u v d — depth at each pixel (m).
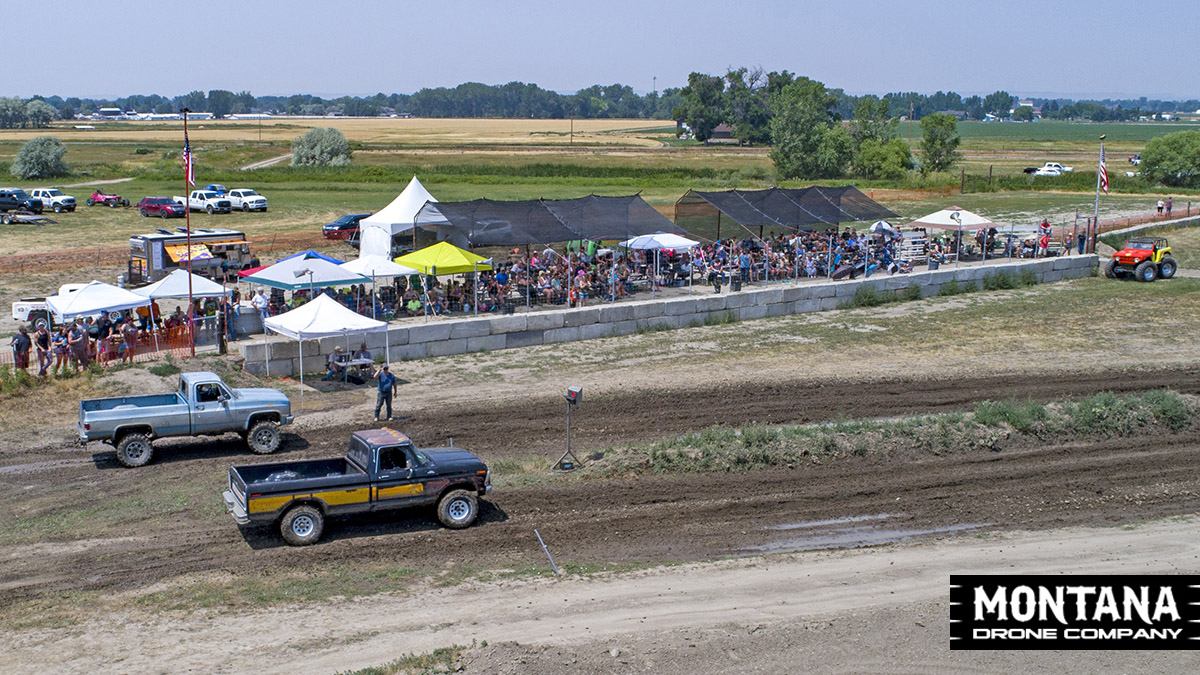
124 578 15.25
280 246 51.44
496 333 32.81
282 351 28.70
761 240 44.91
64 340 26.61
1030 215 68.12
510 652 12.80
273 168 100.00
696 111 189.12
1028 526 18.30
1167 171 91.88
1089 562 16.59
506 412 25.31
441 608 14.47
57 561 15.83
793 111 110.38
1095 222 50.88
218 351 29.31
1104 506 19.39
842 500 19.56
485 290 36.31
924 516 18.78
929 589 15.42
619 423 24.48
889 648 13.45
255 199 66.94
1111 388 28.25
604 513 18.58
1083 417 24.16
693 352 32.72
